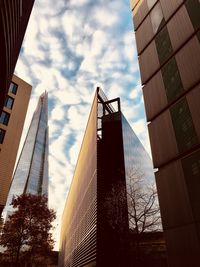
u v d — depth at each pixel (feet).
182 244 22.11
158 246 69.36
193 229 21.33
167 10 37.37
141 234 66.54
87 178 129.59
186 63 28.86
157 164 29.01
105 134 119.75
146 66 39.04
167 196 25.85
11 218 105.40
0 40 38.17
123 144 115.55
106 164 104.42
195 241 20.77
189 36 29.86
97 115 123.44
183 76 28.73
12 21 41.14
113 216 77.77
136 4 51.37
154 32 40.04
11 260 99.35
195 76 26.61
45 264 119.03
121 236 71.92
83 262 106.01
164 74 33.30
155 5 42.32
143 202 67.92
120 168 101.81
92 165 114.93
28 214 108.27
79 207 155.02
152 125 32.37
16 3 40.29
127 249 69.62
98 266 72.59
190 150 24.68
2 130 123.44
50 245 108.27
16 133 127.85
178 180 24.99
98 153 107.65
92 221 94.48
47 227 109.60
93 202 97.50
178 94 28.91
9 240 98.84
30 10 59.88
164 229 24.90
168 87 31.42
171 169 26.53
